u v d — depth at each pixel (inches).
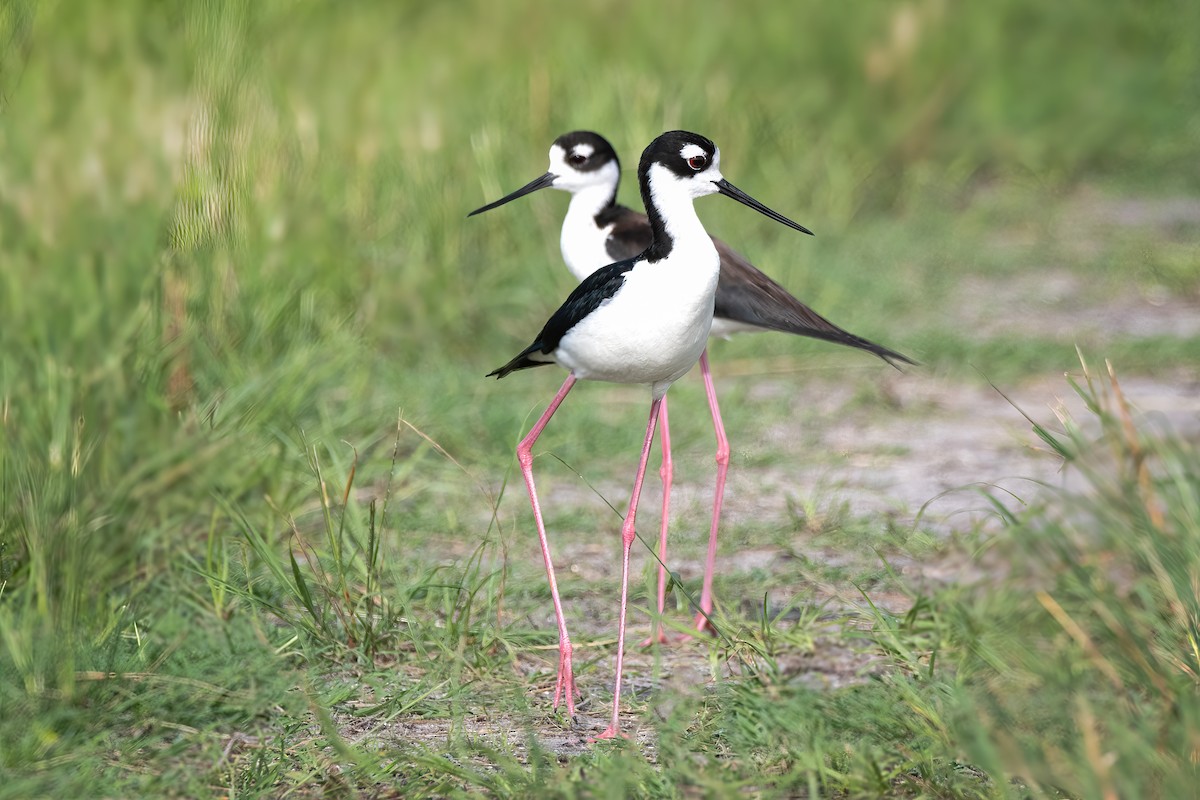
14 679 281.6
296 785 263.9
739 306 384.2
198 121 438.6
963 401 541.6
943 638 325.7
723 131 795.4
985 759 245.9
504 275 602.2
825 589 372.2
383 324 553.6
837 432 506.6
